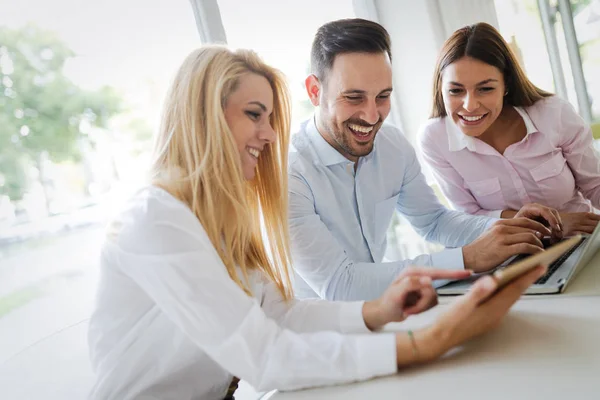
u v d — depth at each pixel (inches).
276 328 29.1
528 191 64.7
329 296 47.3
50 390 37.2
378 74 49.6
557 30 116.3
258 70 37.6
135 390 32.8
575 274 34.8
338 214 54.7
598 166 64.0
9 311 52.6
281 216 41.1
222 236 36.4
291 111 40.9
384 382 25.8
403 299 31.2
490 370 24.2
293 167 52.7
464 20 100.0
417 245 95.4
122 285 31.9
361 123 51.4
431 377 25.0
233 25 77.4
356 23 50.5
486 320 26.6
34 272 54.7
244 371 27.9
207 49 35.1
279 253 41.0
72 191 58.6
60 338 39.1
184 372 33.7
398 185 58.7
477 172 64.9
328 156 53.6
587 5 113.8
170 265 28.1
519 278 27.0
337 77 50.2
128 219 30.0
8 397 35.7
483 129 61.0
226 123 33.4
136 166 64.7
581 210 65.7
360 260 57.4
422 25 97.9
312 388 27.1
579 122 62.4
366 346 26.7
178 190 32.0
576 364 22.9
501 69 59.0
